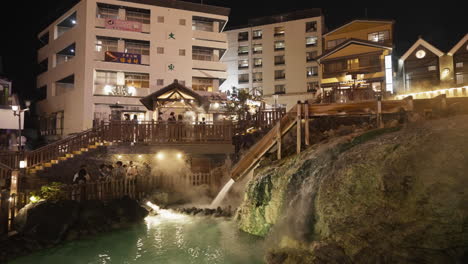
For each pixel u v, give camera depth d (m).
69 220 10.73
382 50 36.06
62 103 37.16
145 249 9.56
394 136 8.06
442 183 5.81
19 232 9.95
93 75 34.41
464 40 34.12
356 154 7.88
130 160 18.39
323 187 7.83
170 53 37.28
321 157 9.28
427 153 6.55
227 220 12.96
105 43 35.72
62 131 36.59
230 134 17.55
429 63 35.94
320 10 49.59
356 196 7.02
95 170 17.69
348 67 38.00
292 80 49.66
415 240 5.53
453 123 7.60
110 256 9.01
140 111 34.81
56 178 17.12
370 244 5.94
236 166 13.30
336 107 11.52
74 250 9.50
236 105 31.03
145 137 17.22
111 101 34.56
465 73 34.09
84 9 35.03
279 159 12.01
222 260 8.52
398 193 6.36
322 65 39.62
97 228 11.37
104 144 17.22
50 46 40.72
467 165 5.82
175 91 19.20
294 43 50.12
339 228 6.70
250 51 51.75
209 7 39.03
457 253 5.11
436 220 5.51
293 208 8.98
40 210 10.33
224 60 52.94
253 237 10.38
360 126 12.55
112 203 13.14
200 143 17.34
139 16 37.47
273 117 18.88
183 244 9.98
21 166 16.14
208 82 39.12
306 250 6.90
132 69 35.72
